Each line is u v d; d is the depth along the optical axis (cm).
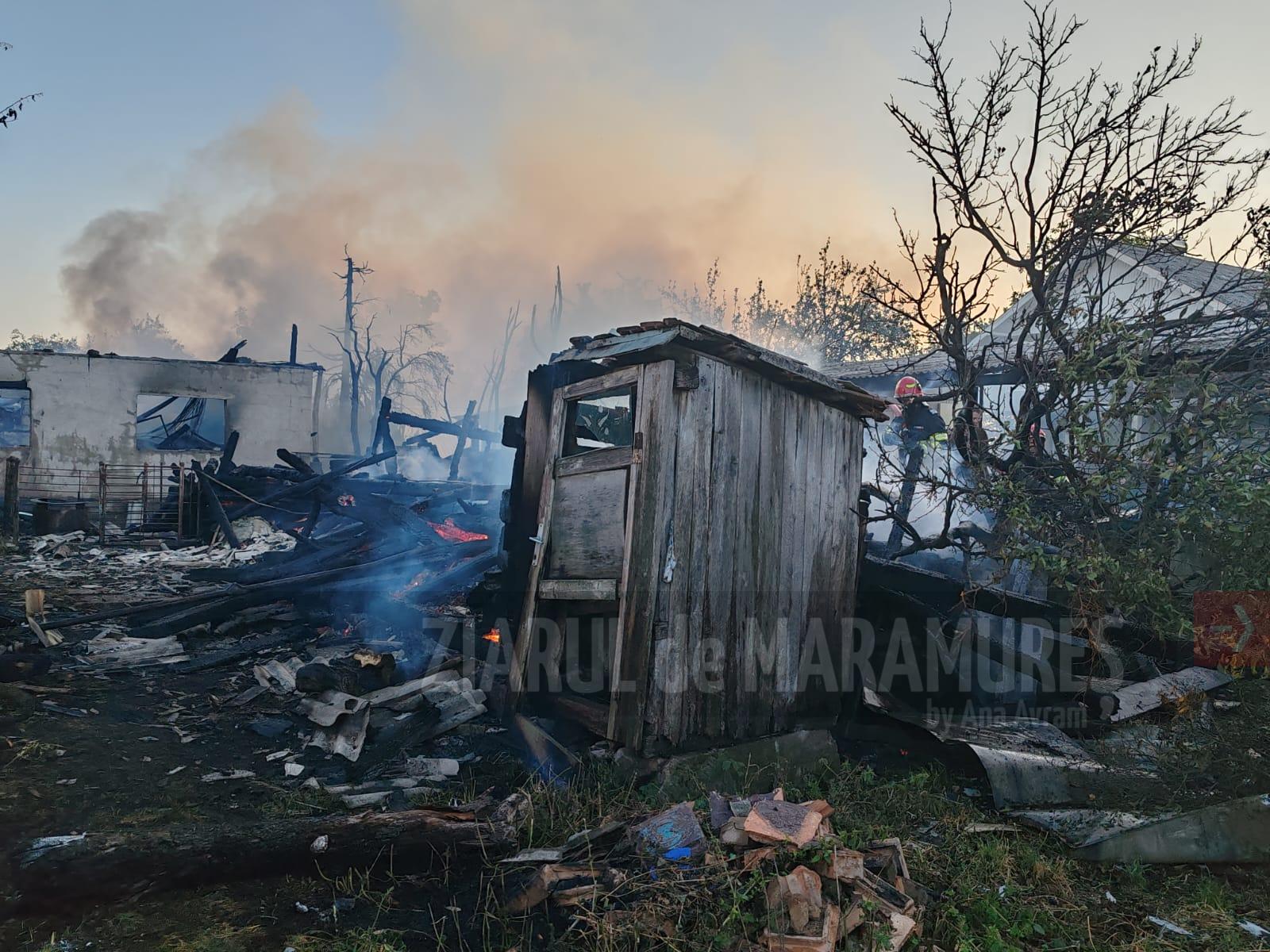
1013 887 357
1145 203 536
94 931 302
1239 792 430
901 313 630
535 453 597
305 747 524
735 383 493
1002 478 563
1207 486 472
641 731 442
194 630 748
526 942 310
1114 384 506
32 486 1892
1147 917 340
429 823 376
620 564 477
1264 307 571
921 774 477
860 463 584
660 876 329
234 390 2053
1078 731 544
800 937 283
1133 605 497
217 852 341
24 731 491
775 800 358
